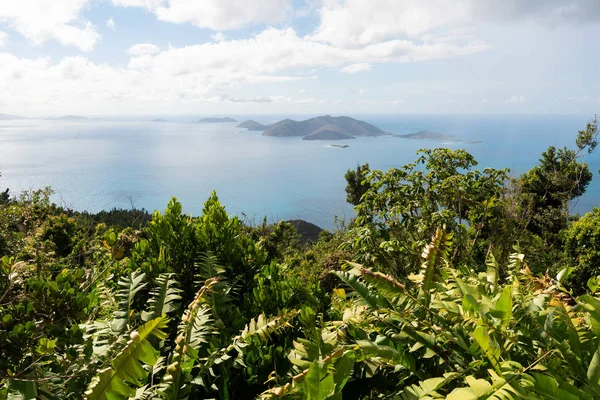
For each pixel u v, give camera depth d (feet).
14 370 5.24
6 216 15.57
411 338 5.60
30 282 6.20
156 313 7.32
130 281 8.18
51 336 6.07
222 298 8.39
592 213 26.71
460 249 17.84
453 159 20.07
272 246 31.83
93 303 8.41
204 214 11.87
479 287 7.08
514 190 25.77
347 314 6.03
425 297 6.18
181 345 5.16
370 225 18.49
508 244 19.61
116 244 8.41
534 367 4.47
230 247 11.11
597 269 24.00
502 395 3.73
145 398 5.06
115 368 4.30
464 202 19.22
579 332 5.00
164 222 11.22
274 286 9.26
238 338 6.37
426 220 18.43
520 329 5.53
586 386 4.23
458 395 3.85
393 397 4.84
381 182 19.74
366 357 5.48
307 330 5.44
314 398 3.95
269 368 6.48
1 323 5.36
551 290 6.42
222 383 6.18
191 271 10.57
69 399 5.57
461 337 5.64
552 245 31.71
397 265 18.28
